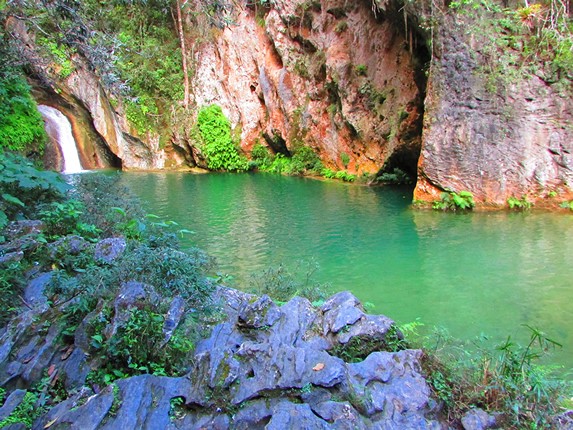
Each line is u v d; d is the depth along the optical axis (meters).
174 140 20.23
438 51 9.49
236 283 5.30
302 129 17.02
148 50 19.27
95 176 8.78
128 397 2.23
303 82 16.81
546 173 8.95
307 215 9.38
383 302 4.76
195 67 20.25
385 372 2.52
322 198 11.46
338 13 15.04
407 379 2.50
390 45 13.35
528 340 3.84
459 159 9.38
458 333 4.00
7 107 10.91
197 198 11.83
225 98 19.78
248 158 19.62
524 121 8.98
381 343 2.90
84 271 3.41
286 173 17.59
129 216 5.85
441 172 9.57
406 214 9.14
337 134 15.62
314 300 4.16
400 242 7.08
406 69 12.89
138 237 5.07
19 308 3.22
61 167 18.47
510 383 2.44
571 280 5.25
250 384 2.32
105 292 2.93
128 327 2.55
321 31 15.56
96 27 5.51
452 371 2.69
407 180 13.60
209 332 2.92
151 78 19.80
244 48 19.02
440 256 6.30
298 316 3.07
